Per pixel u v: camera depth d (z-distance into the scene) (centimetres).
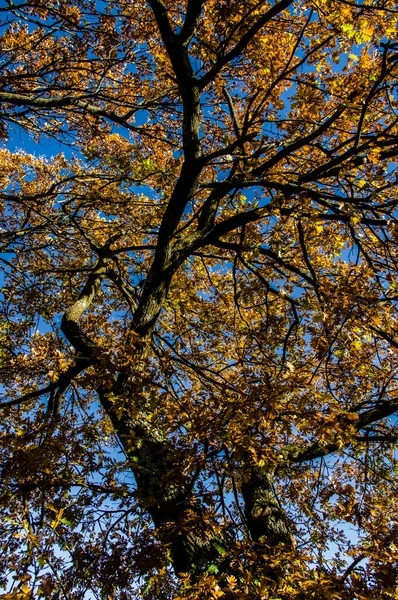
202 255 686
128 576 263
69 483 291
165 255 536
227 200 702
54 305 778
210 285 916
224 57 482
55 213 720
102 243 863
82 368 464
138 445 328
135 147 629
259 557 289
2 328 720
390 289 393
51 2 582
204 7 557
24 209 846
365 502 380
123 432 420
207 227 589
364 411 530
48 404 489
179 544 343
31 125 631
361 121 467
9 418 394
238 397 321
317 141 652
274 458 301
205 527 309
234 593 231
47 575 192
